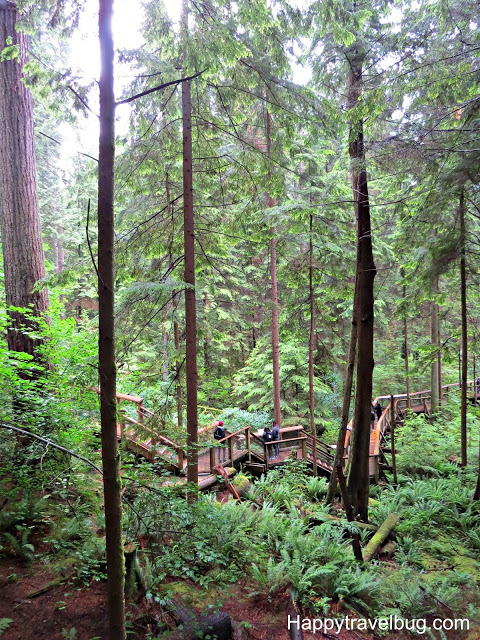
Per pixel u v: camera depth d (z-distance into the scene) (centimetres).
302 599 479
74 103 447
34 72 468
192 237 686
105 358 285
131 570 418
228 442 960
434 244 837
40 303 664
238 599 468
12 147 645
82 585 418
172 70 599
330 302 1341
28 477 488
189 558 482
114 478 290
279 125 659
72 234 1623
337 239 984
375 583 519
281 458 1084
